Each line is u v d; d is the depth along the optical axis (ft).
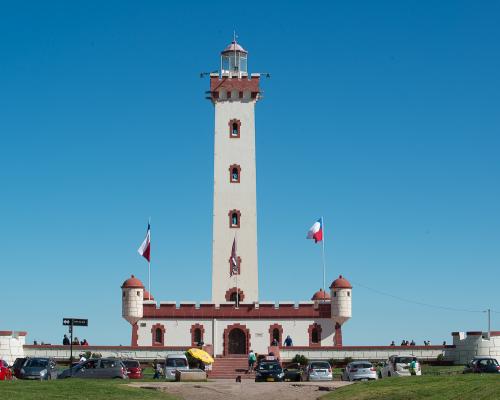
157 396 163.12
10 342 276.82
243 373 272.51
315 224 313.53
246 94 330.95
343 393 164.35
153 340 304.30
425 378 172.86
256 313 306.55
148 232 312.29
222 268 316.40
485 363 223.92
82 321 231.71
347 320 304.30
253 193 323.37
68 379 194.18
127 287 303.89
